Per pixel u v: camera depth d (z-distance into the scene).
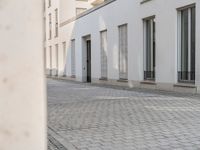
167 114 9.64
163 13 16.81
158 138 6.79
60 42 35.91
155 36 17.59
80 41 29.34
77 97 15.38
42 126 0.89
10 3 0.89
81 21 28.97
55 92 18.33
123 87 20.39
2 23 0.89
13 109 0.88
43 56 0.91
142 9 18.70
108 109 11.05
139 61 19.22
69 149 6.12
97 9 25.17
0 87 0.88
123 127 8.04
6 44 0.89
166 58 16.66
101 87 21.38
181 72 15.84
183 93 14.90
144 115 9.62
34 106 0.89
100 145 6.38
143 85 18.81
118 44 21.86
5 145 0.87
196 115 9.34
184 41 15.64
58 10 36.69
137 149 5.99
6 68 0.89
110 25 22.95
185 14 15.55
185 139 6.64
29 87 0.89
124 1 20.75
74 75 31.62
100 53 24.91
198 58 14.34
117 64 22.06
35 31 0.91
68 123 8.80
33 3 0.91
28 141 0.88
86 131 7.73
